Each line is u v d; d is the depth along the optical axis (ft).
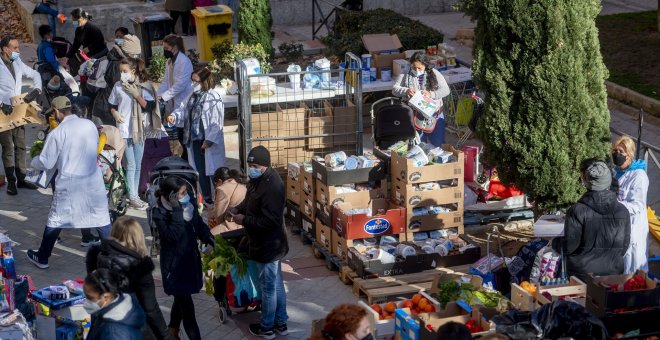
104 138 35.35
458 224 33.86
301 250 35.24
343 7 65.46
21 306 27.63
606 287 23.29
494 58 30.45
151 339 24.67
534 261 29.09
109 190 35.73
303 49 58.03
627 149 27.84
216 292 29.58
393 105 37.60
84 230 35.35
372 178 33.65
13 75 39.86
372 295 29.94
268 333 28.45
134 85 38.17
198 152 38.17
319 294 31.63
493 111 30.78
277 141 38.27
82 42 52.29
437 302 25.59
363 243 32.76
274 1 68.44
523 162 30.81
